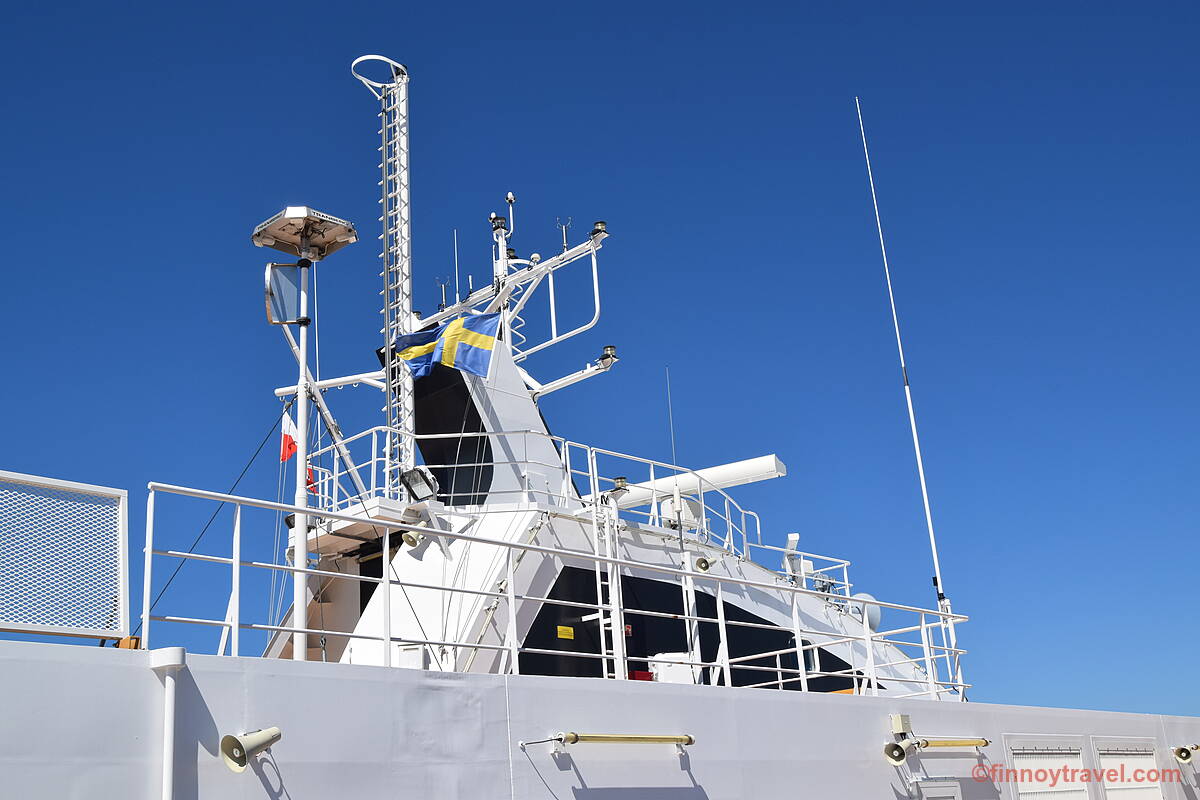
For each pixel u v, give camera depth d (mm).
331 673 8914
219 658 8359
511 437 16422
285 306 12125
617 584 11945
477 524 14539
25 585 7832
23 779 7285
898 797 13133
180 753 7965
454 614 13484
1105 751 16875
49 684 7535
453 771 9375
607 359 18562
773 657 16609
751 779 11586
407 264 18031
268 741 8227
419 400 17000
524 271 18609
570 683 10414
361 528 14789
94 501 8352
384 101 19156
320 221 12188
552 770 10016
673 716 11117
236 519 9117
